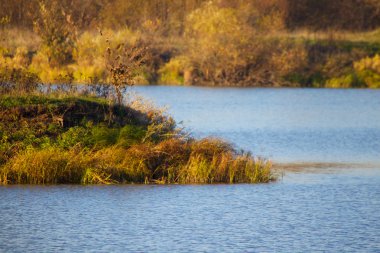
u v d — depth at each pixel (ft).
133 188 311.88
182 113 584.81
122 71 378.73
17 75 395.34
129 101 404.57
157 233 254.27
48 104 354.74
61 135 339.57
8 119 345.92
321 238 251.80
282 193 313.53
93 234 252.42
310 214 281.54
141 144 331.98
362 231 260.62
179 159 330.13
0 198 293.43
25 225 261.03
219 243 244.83
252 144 453.17
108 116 359.25
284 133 501.56
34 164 314.76
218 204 291.99
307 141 470.80
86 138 337.72
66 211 277.85
